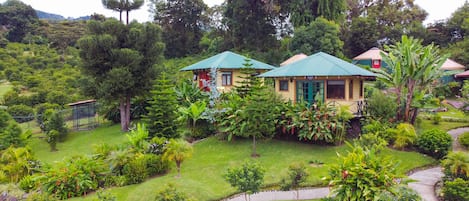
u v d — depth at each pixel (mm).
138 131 15125
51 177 11961
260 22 40844
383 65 36625
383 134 15938
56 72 38844
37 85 34500
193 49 51094
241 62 24297
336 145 15875
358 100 18344
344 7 40781
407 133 15555
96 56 21000
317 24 34750
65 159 13570
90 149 18688
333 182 9227
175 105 18125
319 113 15578
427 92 24203
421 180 12367
